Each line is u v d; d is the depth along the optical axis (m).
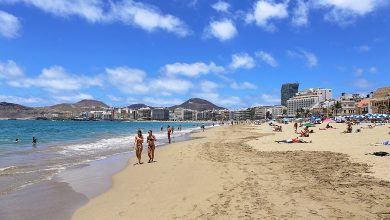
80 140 50.47
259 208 9.55
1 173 18.03
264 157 22.27
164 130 107.25
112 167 20.72
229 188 12.39
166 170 18.31
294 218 8.59
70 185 14.88
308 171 15.77
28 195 12.94
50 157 26.33
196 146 33.72
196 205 10.25
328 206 9.61
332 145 29.55
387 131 49.78
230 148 30.39
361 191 11.38
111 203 11.49
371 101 142.88
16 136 62.03
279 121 160.50
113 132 86.06
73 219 9.78
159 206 10.53
